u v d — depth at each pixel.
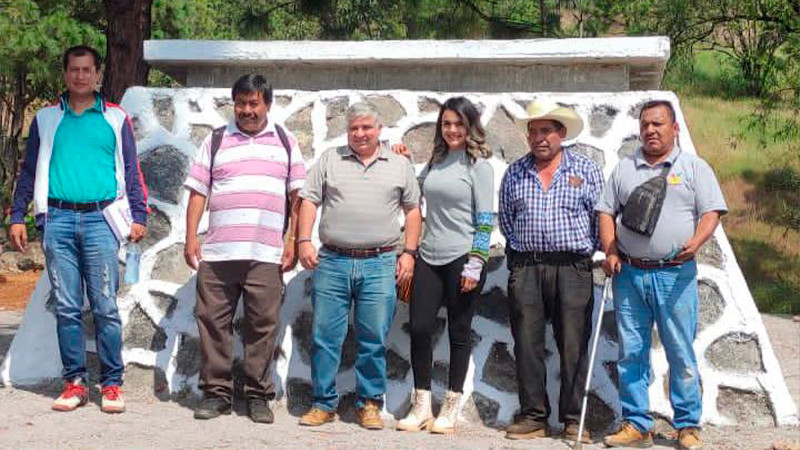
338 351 6.48
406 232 6.44
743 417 6.68
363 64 7.99
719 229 6.98
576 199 6.22
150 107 7.67
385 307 6.37
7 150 22.45
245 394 6.57
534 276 6.27
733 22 18.30
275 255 6.46
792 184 23.12
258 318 6.44
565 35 16.61
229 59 8.02
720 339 6.79
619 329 6.19
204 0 27.58
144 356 7.17
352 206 6.32
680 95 28.23
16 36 18.53
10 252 19.14
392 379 6.89
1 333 10.94
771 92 18.50
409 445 5.95
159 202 7.44
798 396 8.64
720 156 24.91
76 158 6.41
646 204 5.99
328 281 6.39
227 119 7.58
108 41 10.12
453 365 6.40
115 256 6.48
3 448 5.55
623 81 7.75
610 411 6.67
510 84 7.91
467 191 6.30
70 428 6.00
